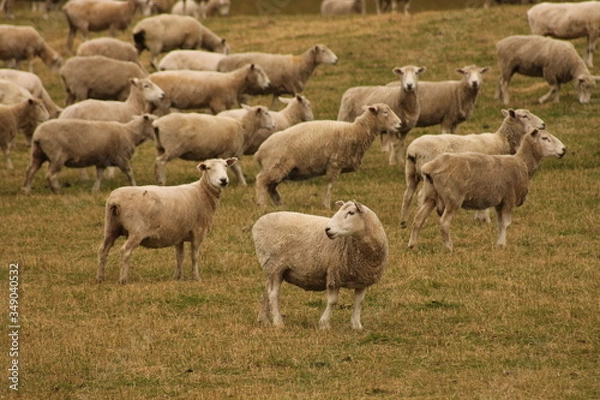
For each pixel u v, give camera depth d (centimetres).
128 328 1423
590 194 2206
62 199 2309
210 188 1680
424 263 1733
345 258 1309
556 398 1132
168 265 1791
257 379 1229
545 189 2264
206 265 1786
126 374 1252
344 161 2106
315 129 2098
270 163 2103
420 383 1194
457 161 1727
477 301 1522
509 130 2002
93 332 1404
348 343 1339
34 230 2061
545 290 1569
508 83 3069
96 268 1777
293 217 1366
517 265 1709
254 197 2270
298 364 1271
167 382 1224
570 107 2975
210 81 2869
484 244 1859
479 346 1326
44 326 1444
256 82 2931
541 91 3222
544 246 1842
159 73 2848
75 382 1227
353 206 1278
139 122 2359
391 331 1394
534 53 2969
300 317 1467
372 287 1622
